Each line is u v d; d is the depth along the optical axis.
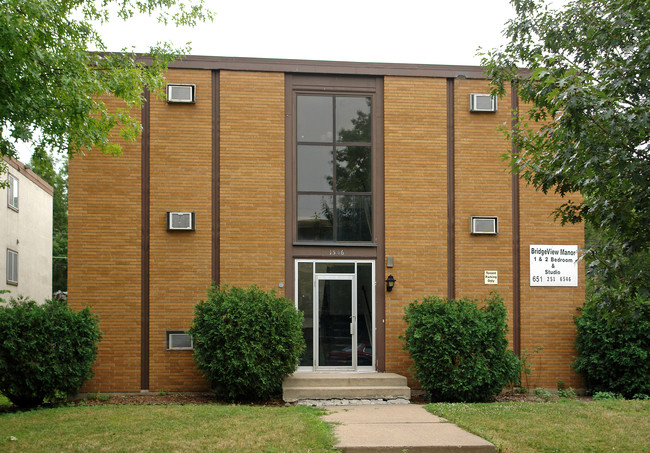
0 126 9.72
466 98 14.20
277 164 13.72
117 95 11.20
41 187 26.48
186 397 12.74
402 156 14.01
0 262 21.09
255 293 12.42
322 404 11.97
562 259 14.14
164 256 13.37
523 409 10.76
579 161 6.88
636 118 6.48
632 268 6.74
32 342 11.44
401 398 12.37
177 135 13.61
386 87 14.09
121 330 13.16
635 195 6.71
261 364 11.88
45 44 9.67
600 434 8.93
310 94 14.06
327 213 13.87
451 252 13.97
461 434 8.89
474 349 12.20
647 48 7.06
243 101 13.78
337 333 13.64
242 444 8.20
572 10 9.02
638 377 12.95
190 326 13.27
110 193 13.35
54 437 8.59
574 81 6.77
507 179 14.14
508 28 9.81
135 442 8.31
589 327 13.41
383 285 13.80
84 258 13.19
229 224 13.52
